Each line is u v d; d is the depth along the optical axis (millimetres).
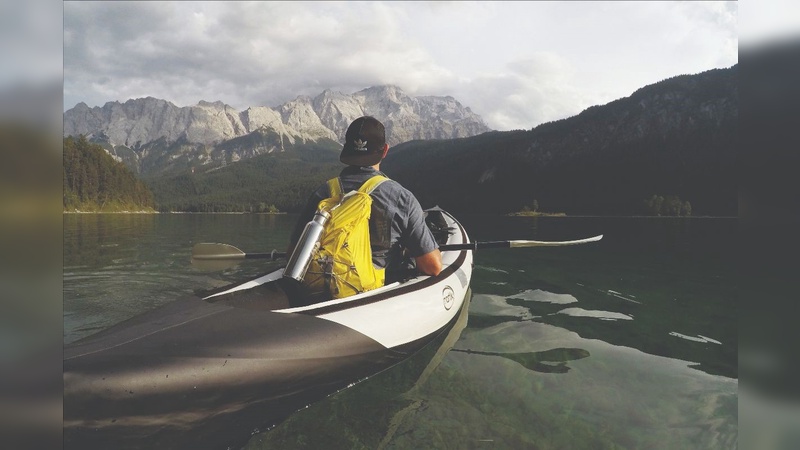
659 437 2037
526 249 9875
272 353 2143
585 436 2041
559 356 3064
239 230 18672
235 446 1940
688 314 4254
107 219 36188
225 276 6094
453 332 3582
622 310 4383
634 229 22312
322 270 2750
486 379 2668
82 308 4340
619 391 2520
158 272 6379
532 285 5586
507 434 2051
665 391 2521
